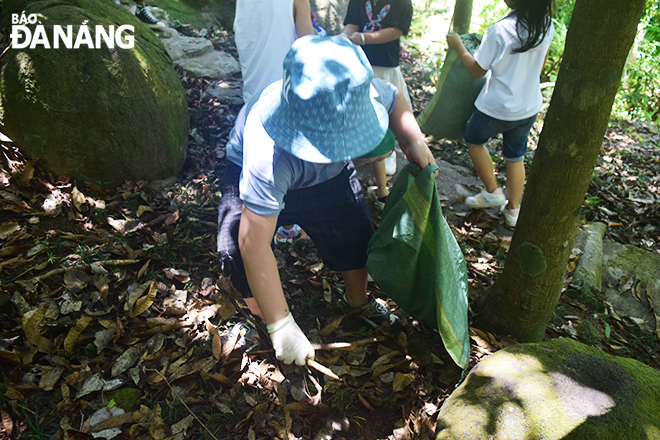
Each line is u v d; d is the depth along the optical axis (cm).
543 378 189
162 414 199
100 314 231
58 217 280
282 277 285
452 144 491
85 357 214
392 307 276
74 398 198
